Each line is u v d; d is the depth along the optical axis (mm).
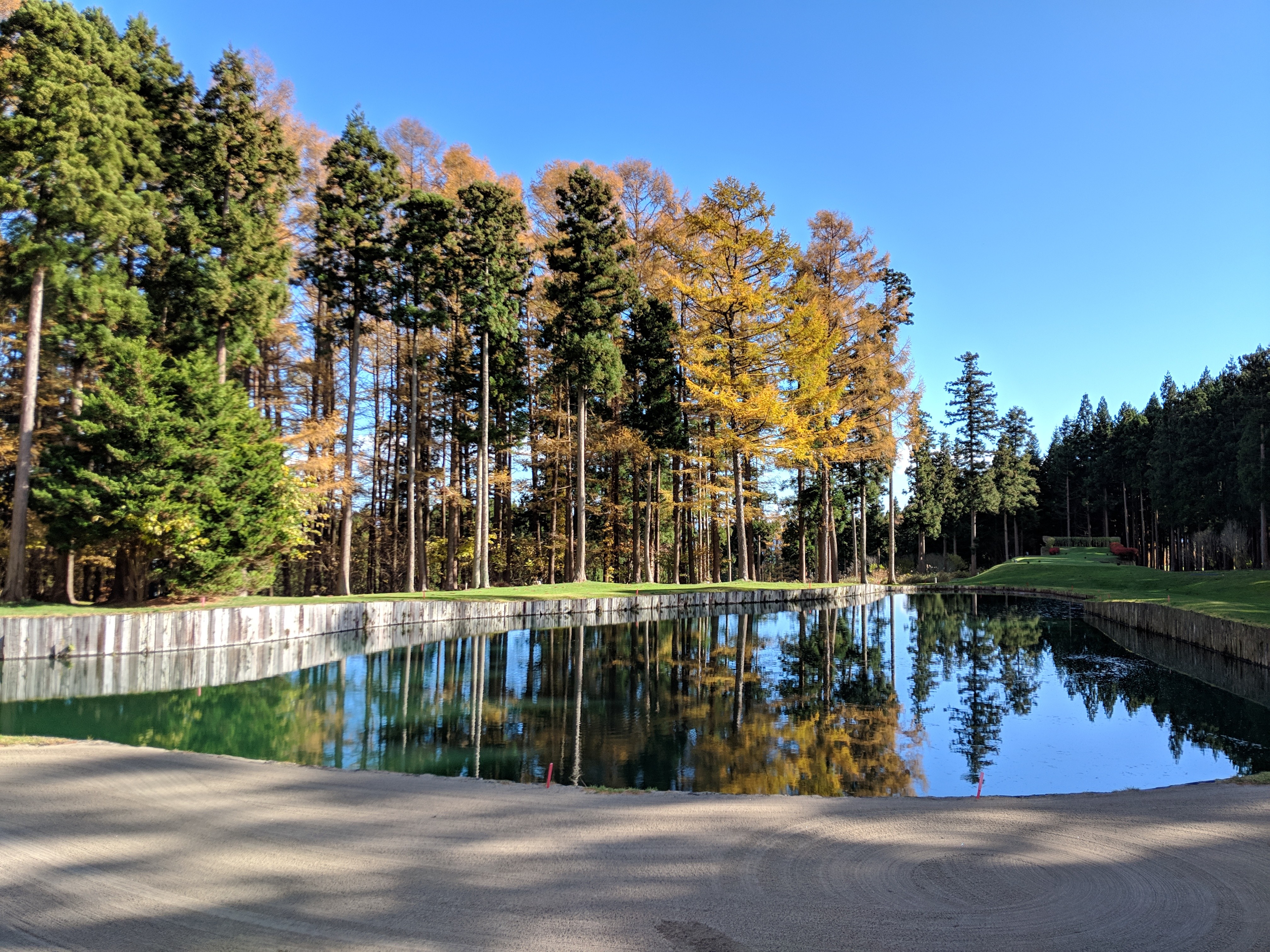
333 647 20281
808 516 49844
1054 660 19750
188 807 5957
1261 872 4754
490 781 6965
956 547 74500
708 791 8117
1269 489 41719
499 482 34969
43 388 23438
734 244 33312
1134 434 71625
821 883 4535
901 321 45750
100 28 22688
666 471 40469
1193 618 21922
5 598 18938
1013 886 4527
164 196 23141
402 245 29109
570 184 32031
